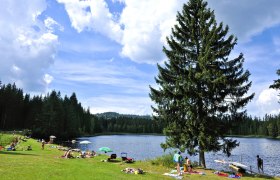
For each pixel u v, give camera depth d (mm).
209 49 29906
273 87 29844
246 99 30469
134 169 24625
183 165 28609
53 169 20391
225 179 23641
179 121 31750
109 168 25938
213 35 30828
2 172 17531
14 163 21656
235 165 33969
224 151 30516
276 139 156125
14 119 118250
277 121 175875
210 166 41250
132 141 115062
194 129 30375
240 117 30625
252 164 46656
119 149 73938
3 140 55531
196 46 33094
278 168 42250
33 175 17531
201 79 30094
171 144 32438
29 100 131000
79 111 156750
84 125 158250
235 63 31250
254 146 93875
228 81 29656
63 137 114562
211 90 29594
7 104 112875
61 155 35688
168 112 32375
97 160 32906
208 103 30609
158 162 30312
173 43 33031
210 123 29969
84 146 81000
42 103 124188
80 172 20375
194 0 34406
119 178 19656
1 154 27594
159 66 33312
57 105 114250
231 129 30781
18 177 16547
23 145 49094
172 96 31547
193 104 30859
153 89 33438
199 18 33781
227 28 32031
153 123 35281
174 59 33000
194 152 31016
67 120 119938
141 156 56406
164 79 33062
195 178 23250
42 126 108125
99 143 97312
